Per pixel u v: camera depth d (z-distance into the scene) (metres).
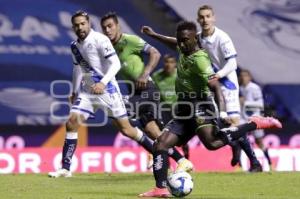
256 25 62.81
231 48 39.72
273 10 63.09
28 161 53.22
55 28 60.16
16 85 59.12
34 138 58.75
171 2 61.72
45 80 59.47
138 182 36.53
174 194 28.86
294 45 62.59
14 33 59.75
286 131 60.25
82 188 33.31
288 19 62.97
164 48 60.53
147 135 39.88
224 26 62.59
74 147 38.69
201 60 29.59
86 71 37.38
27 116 58.84
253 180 36.97
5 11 59.94
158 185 29.28
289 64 62.25
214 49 40.12
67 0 60.53
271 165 55.91
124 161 54.09
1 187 33.50
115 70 36.34
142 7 61.16
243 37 62.47
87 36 36.59
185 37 29.48
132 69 39.16
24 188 33.09
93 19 60.16
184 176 28.88
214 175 40.06
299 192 32.12
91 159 53.75
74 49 37.28
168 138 29.73
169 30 61.28
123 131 37.81
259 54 62.31
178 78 30.50
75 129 38.38
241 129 32.47
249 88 55.53
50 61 59.75
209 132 30.19
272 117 33.44
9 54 59.41
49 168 53.38
